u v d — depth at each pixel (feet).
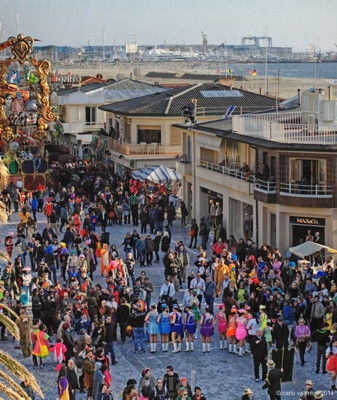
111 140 299.99
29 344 116.67
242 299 133.49
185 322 120.16
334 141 172.65
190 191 228.22
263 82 644.27
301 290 132.67
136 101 305.12
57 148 319.88
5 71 123.95
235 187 190.90
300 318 115.24
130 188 234.79
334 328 109.91
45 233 170.50
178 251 157.79
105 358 100.48
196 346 123.65
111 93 362.74
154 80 545.85
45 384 108.37
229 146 203.41
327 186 167.63
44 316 123.75
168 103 285.84
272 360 103.30
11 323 53.62
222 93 292.81
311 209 168.86
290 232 173.17
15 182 228.63
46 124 134.10
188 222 226.99
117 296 129.59
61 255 160.76
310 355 118.32
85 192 241.96
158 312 122.11
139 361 117.19
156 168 237.04
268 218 180.65
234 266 147.84
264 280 143.64
